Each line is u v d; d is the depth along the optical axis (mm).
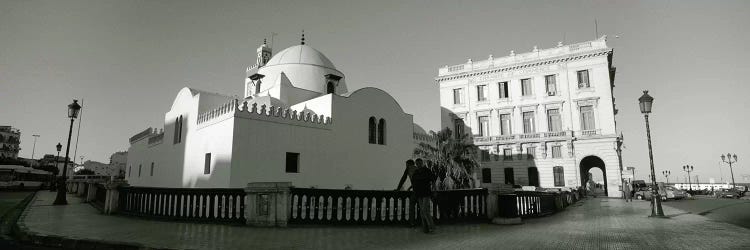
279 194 10875
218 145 23125
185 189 12531
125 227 10609
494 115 48000
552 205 18406
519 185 40500
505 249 7469
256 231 9797
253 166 22297
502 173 46188
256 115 22938
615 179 40500
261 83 36281
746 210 20172
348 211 11344
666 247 7848
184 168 27641
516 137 46000
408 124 33750
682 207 23062
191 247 7598
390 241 8438
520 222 12344
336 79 37188
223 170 22000
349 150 27969
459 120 50344
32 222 12039
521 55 47625
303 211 11141
